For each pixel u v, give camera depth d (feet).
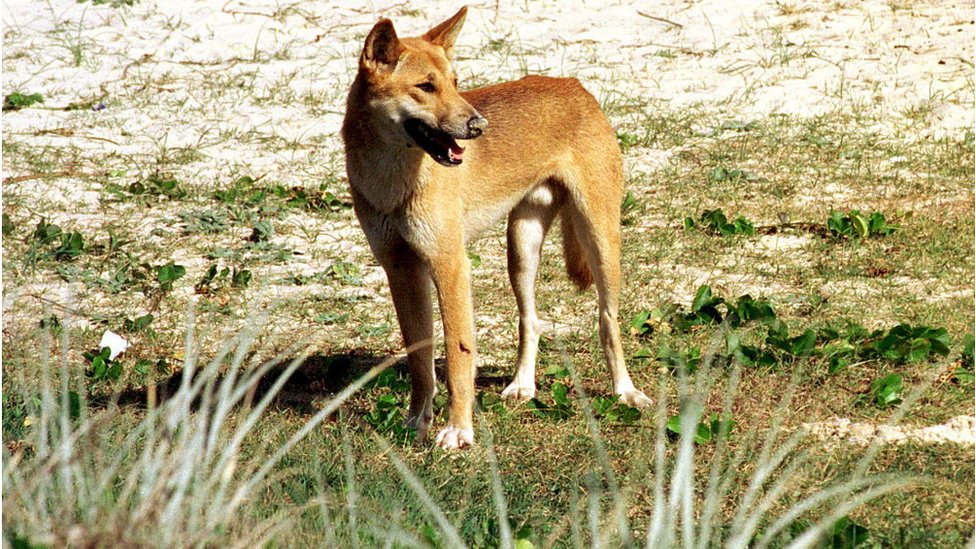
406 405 32.76
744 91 64.34
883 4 74.69
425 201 29.50
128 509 21.99
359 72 29.43
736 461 22.50
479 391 34.19
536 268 34.32
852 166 54.34
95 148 57.06
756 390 32.24
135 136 58.75
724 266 43.42
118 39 70.79
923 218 46.80
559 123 33.68
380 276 43.62
